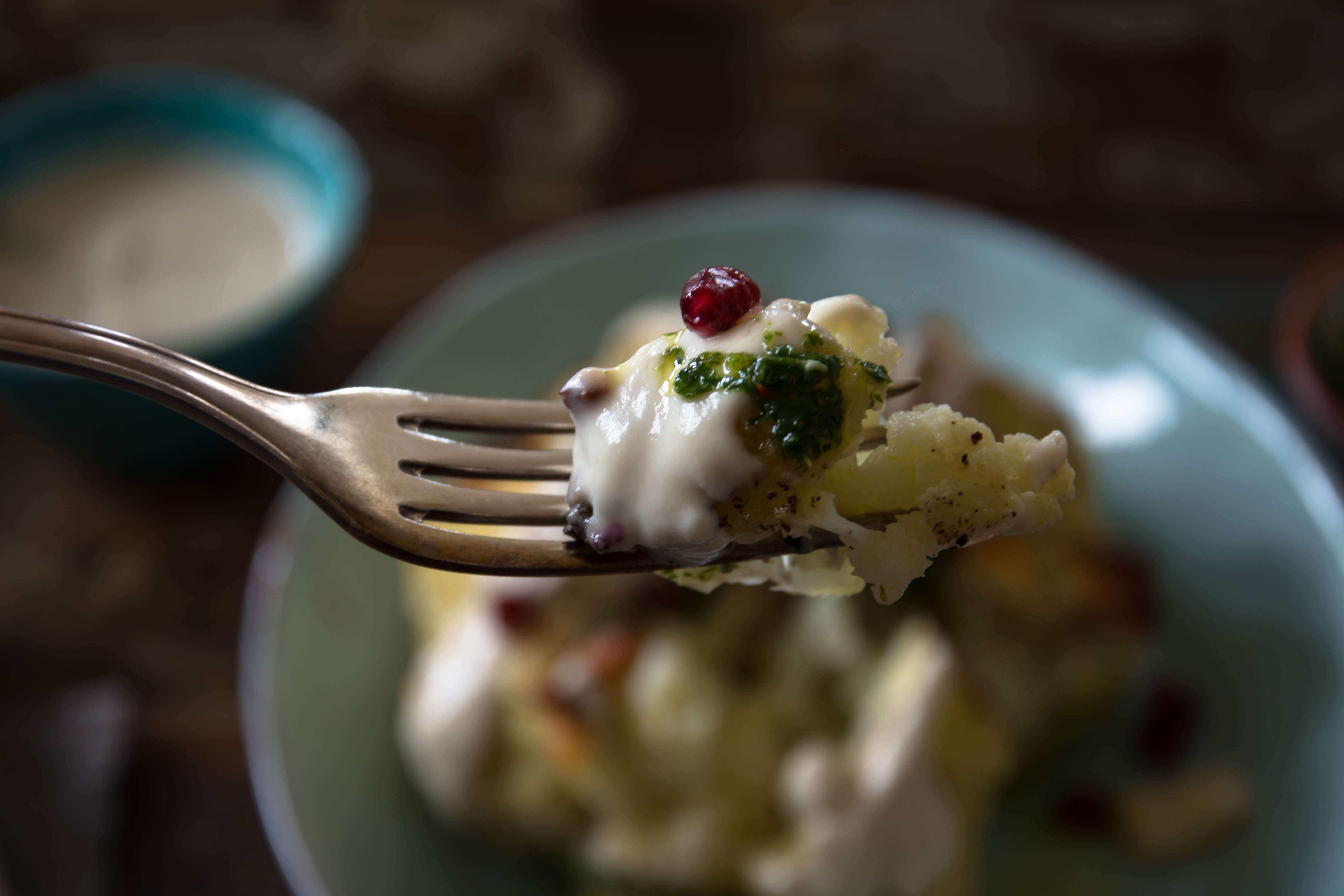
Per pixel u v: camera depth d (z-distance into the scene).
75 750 0.37
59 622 0.40
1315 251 0.46
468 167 0.51
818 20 0.55
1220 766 0.36
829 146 0.51
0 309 0.24
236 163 0.45
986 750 0.35
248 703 0.35
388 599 0.38
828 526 0.23
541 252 0.42
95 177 0.45
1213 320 0.45
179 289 0.43
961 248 0.42
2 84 0.54
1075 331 0.41
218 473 0.43
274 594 0.36
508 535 0.34
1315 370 0.41
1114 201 0.49
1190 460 0.39
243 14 0.55
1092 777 0.37
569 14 0.55
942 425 0.24
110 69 0.54
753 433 0.23
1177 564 0.39
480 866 0.36
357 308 0.46
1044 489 0.24
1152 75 0.53
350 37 0.55
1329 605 0.36
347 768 0.36
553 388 0.42
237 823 0.37
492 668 0.36
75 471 0.43
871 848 0.33
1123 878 0.35
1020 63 0.53
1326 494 0.37
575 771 0.35
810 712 0.36
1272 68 0.52
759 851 0.35
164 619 0.40
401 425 0.24
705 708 0.35
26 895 0.35
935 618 0.36
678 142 0.52
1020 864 0.36
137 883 0.36
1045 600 0.36
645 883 0.35
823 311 0.24
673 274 0.42
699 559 0.24
